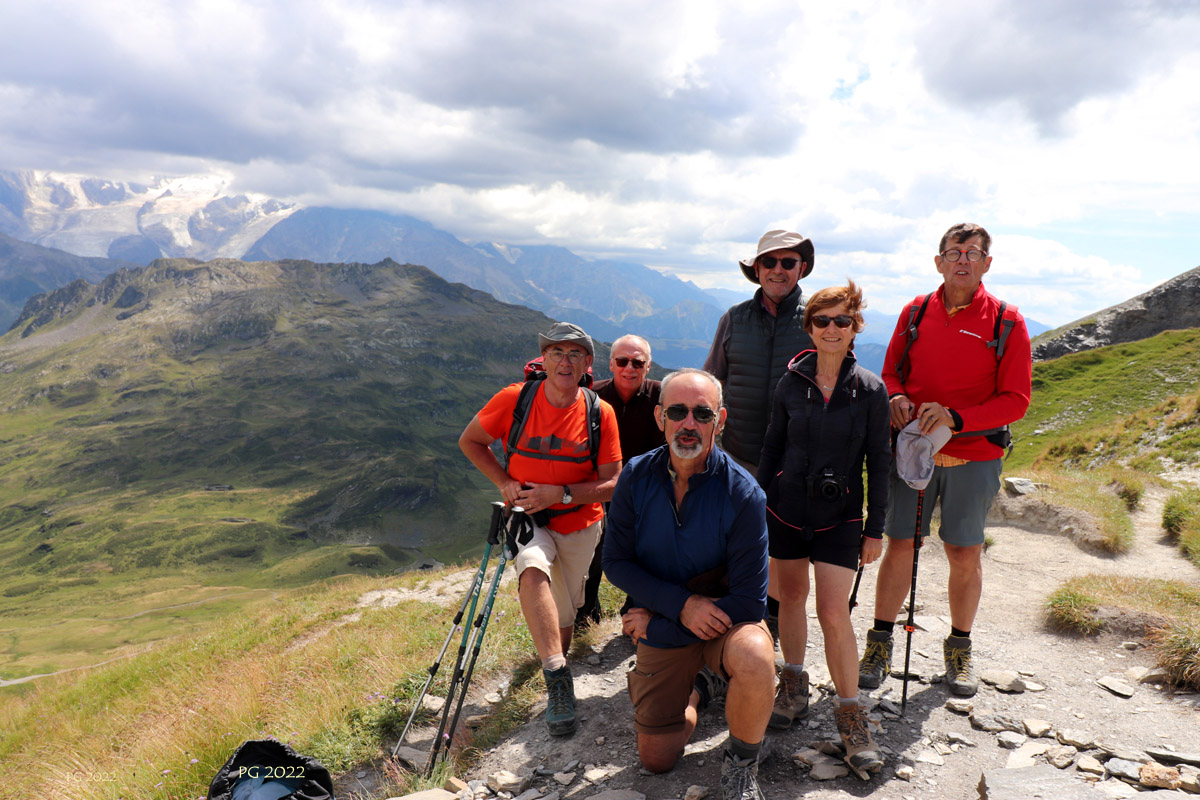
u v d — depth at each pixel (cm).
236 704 714
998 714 429
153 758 606
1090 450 2605
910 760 381
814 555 402
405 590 1558
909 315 472
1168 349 4784
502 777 413
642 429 655
